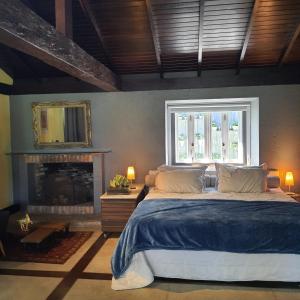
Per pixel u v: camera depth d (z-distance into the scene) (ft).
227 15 13.08
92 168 18.44
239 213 10.57
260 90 16.51
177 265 10.06
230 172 14.94
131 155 17.74
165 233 9.93
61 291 9.67
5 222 12.41
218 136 18.22
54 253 12.72
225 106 17.88
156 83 17.28
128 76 17.67
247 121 17.80
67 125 18.10
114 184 15.52
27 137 18.44
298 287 9.62
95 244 13.76
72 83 17.83
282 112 16.40
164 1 12.35
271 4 12.36
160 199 12.95
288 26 13.61
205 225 9.84
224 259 9.83
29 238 12.63
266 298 9.04
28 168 18.31
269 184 15.40
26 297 9.34
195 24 13.62
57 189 18.56
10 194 18.37
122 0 12.41
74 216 17.34
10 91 18.21
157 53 15.17
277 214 10.37
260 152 16.63
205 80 16.88
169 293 9.44
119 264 10.06
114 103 17.70
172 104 18.24
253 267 9.73
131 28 13.92
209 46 15.12
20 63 17.02
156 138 17.49
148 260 10.18
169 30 14.02
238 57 15.96
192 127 18.40
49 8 13.17
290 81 16.22
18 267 11.44
